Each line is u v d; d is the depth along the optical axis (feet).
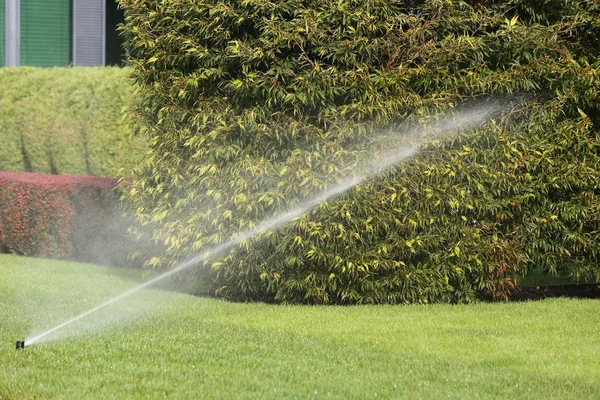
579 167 61.36
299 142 60.23
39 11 113.70
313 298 61.52
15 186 84.33
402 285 61.41
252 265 61.11
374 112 59.67
